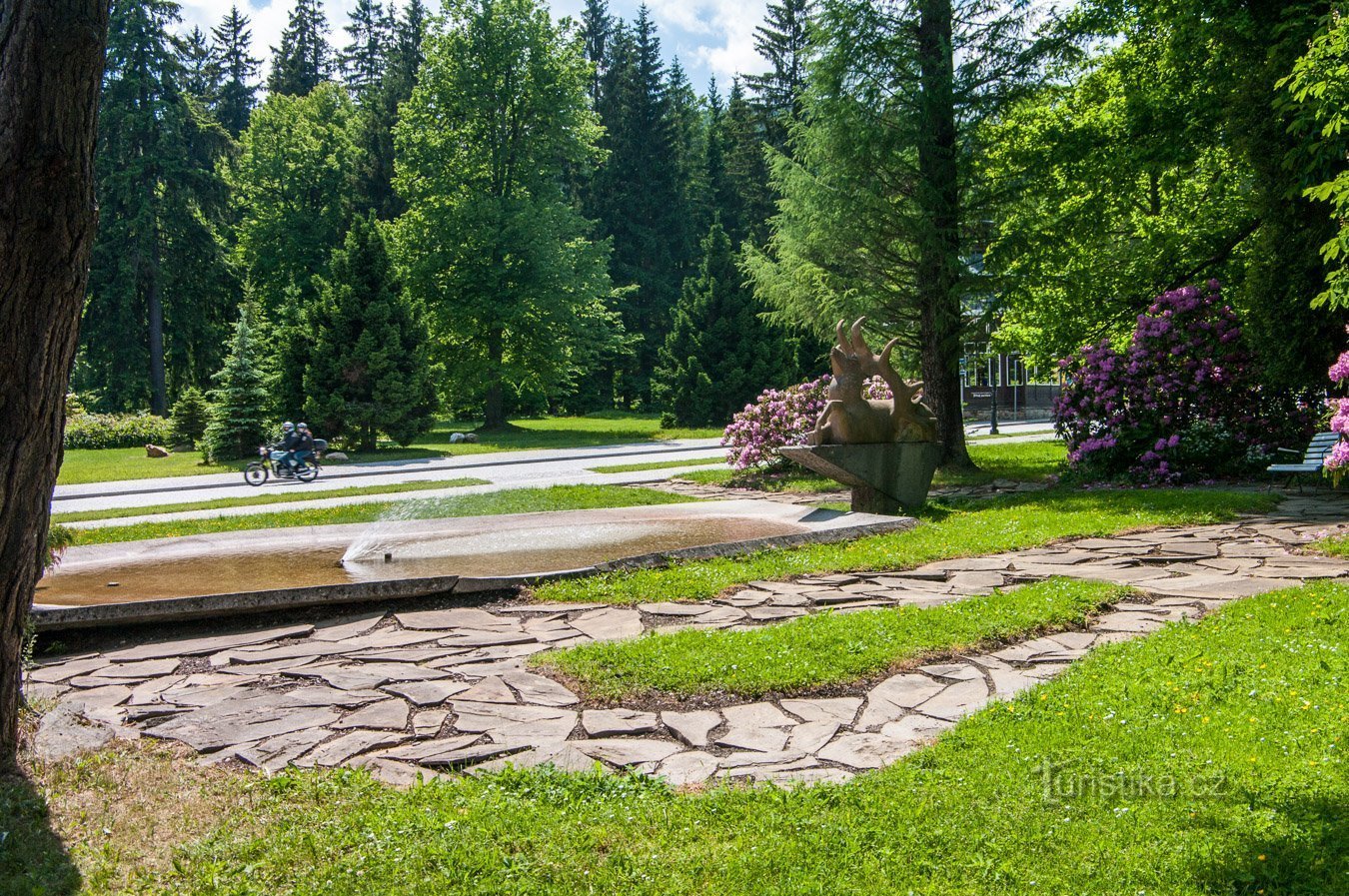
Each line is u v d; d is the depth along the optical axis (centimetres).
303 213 4878
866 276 1984
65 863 339
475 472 2350
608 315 4741
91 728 492
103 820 376
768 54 6059
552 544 1015
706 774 414
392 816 367
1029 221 1903
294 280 4731
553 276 4191
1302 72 1105
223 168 4909
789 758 430
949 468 1961
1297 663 518
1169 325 1602
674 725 478
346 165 5112
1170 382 1562
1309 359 1463
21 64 366
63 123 375
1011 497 1419
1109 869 312
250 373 3153
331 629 711
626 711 502
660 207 6256
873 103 1880
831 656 571
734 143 6619
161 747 464
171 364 4762
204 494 2059
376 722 494
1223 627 605
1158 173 1947
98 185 4288
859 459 1258
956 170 1903
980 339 2077
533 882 315
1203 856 316
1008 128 2112
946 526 1126
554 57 4406
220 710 521
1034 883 304
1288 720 432
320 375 3250
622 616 721
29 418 391
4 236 369
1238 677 497
